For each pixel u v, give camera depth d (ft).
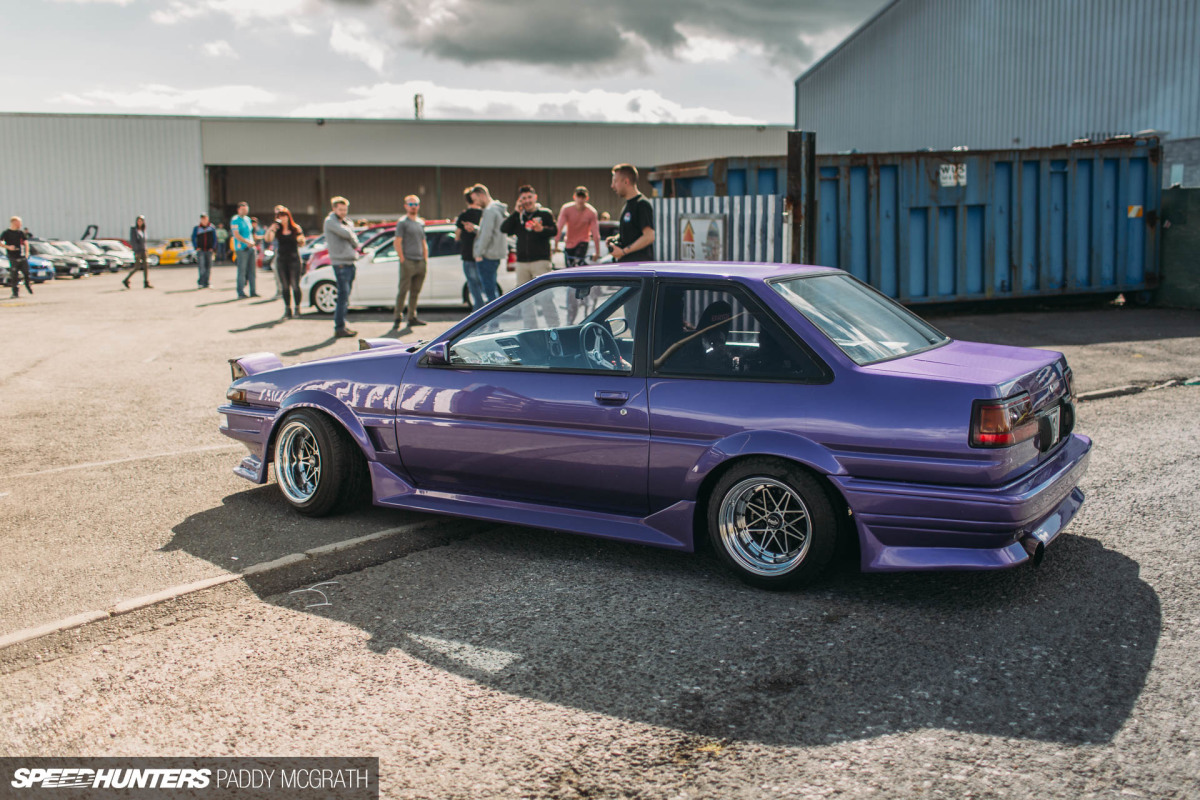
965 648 11.35
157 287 82.89
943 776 8.70
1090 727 9.51
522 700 10.35
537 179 178.50
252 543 15.62
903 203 43.16
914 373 12.57
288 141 153.58
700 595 13.26
